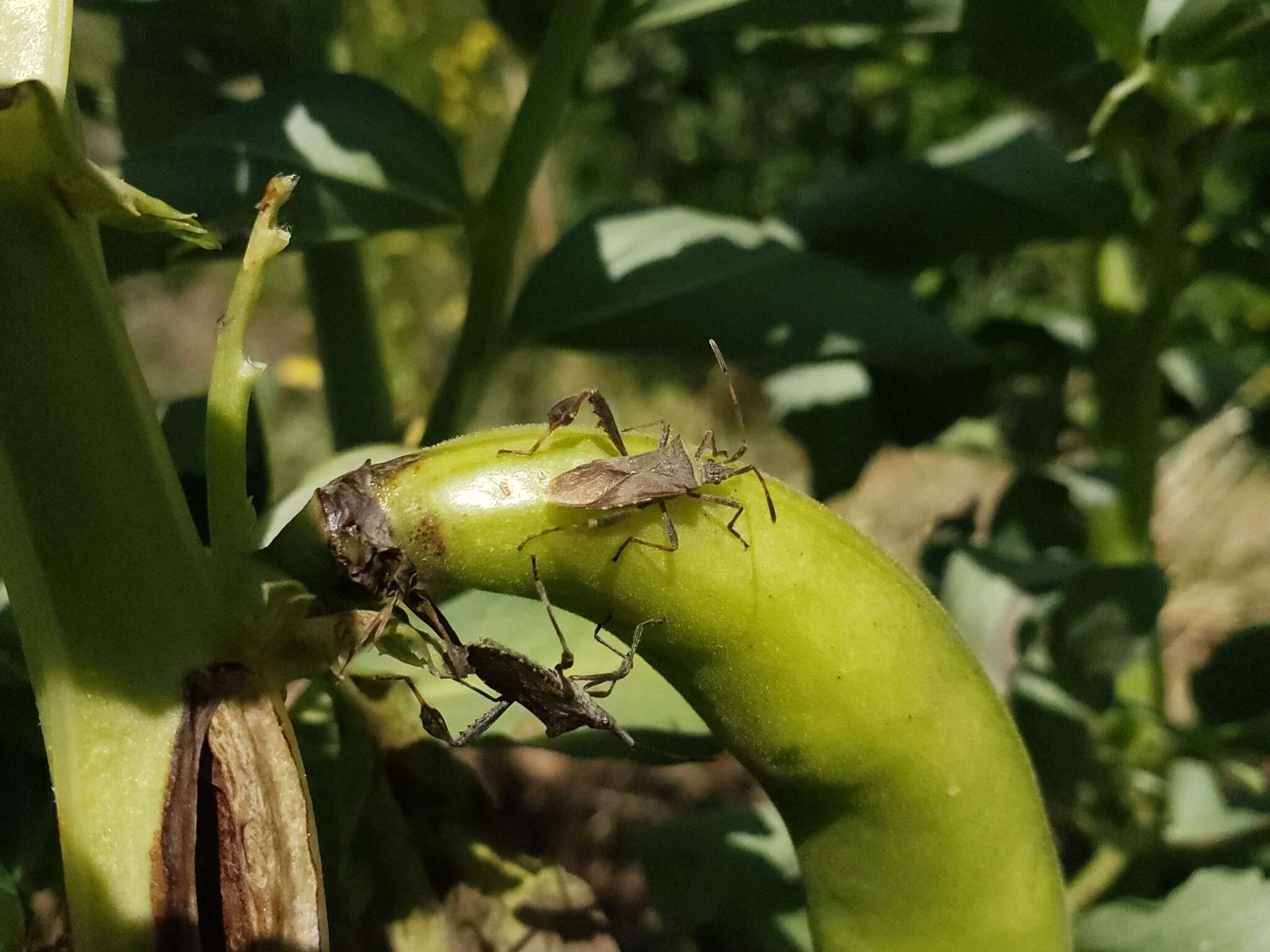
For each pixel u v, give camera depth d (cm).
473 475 8
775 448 49
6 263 7
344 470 11
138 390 8
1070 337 20
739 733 9
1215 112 15
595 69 40
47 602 8
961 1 14
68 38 8
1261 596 35
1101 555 19
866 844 9
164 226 8
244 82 16
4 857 10
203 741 8
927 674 9
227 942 8
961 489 47
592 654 11
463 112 42
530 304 14
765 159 53
